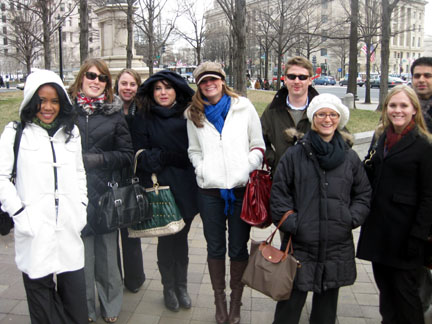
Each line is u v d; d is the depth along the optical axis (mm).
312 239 2615
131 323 3139
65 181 2529
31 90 2402
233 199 3033
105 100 3039
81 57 9406
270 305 3410
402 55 73688
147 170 3117
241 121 3053
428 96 3314
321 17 29844
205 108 3021
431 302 3188
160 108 3137
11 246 4531
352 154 2727
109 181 3043
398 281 2775
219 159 2996
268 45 29062
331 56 61594
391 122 2797
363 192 2729
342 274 2635
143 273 3652
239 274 3127
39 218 2447
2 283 3703
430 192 2598
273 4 28484
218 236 3131
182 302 3338
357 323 3160
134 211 2959
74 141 2617
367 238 2873
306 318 3223
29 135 2455
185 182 3219
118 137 3012
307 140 2713
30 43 24750
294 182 2705
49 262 2486
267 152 3402
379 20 20109
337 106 2668
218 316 3117
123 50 14055
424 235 2625
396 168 2707
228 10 8633
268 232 5027
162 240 3260
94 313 3125
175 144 3154
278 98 3316
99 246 3102
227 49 39250
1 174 2398
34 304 2525
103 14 14281
